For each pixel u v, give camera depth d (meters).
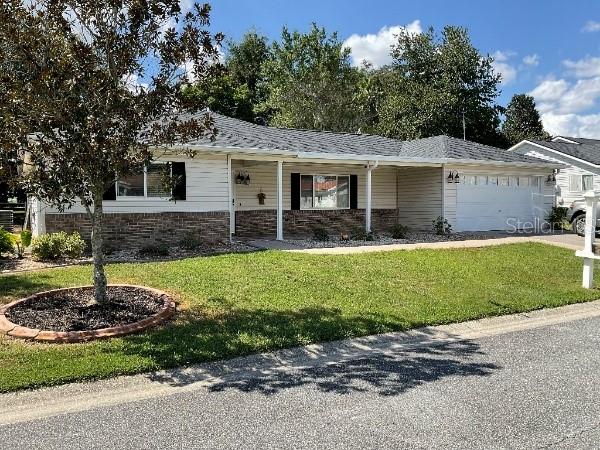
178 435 3.24
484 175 17.34
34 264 9.42
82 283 7.66
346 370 4.51
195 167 12.70
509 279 8.92
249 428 3.34
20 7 5.09
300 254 10.76
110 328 5.31
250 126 17.25
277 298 7.01
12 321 5.53
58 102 5.03
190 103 5.91
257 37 42.94
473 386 4.12
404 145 19.52
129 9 5.42
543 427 3.37
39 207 11.06
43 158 5.28
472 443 3.13
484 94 33.75
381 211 18.23
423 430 3.32
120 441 3.15
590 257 8.27
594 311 7.04
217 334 5.35
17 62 5.07
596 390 4.05
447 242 13.87
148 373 4.37
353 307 6.66
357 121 37.22
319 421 3.45
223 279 8.09
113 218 11.77
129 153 5.59
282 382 4.21
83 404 3.73
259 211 15.95
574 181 23.11
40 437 3.20
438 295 7.51
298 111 35.97
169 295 6.96
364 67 43.56
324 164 16.78
